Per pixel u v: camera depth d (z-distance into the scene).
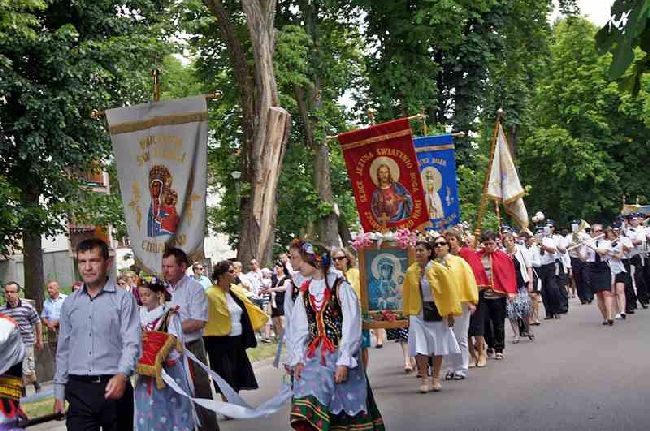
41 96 22.67
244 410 9.21
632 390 12.67
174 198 11.28
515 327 19.73
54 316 20.03
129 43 23.91
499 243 23.86
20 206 22.78
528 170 59.69
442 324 13.70
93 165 25.77
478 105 37.44
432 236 15.19
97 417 8.16
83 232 37.59
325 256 9.03
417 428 11.04
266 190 22.75
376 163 13.77
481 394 13.23
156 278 9.95
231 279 12.88
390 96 33.97
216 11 23.17
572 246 28.41
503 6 36.31
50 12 23.98
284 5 33.44
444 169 17.73
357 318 8.87
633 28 7.07
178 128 11.27
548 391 13.02
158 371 9.16
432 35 33.16
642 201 57.97
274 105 23.00
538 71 40.62
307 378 8.75
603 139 56.84
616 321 22.69
